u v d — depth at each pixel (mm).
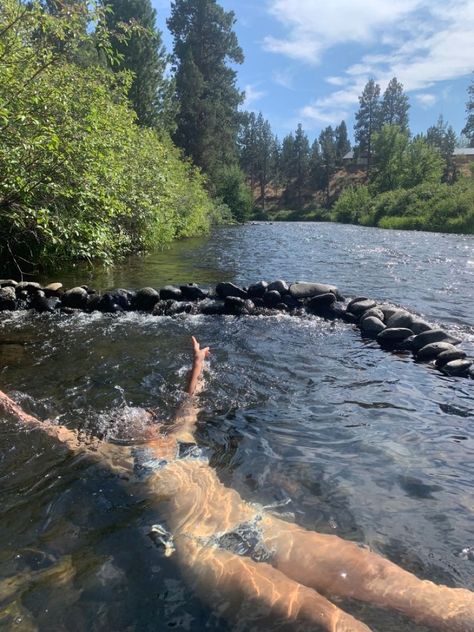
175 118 48750
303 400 4402
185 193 23438
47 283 9703
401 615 2076
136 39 34344
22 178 8000
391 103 109688
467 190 37656
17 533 2590
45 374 4961
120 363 5320
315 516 2744
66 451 3449
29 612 2082
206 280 10445
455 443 3607
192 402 4336
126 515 2734
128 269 11789
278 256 15180
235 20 55531
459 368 5125
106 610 2100
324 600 2131
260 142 100688
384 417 4043
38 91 8156
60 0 7453
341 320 7406
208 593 2191
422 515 2766
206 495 2916
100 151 9727
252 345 6066
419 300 8805
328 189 98500
